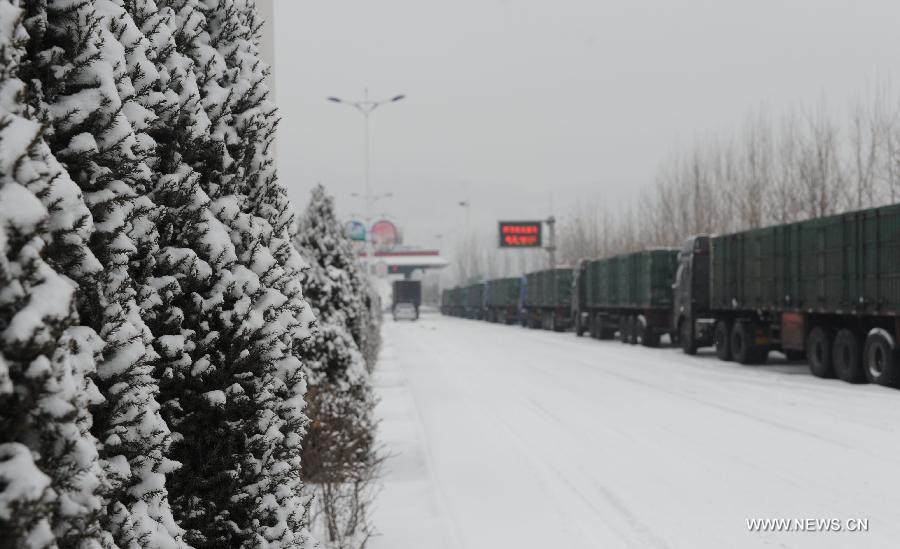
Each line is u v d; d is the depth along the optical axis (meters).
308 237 12.37
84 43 2.95
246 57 4.39
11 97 2.32
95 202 2.96
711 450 10.48
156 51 3.63
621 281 33.78
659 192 50.50
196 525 3.79
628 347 31.62
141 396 3.04
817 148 35.00
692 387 17.53
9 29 2.35
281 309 4.22
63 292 2.30
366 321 18.91
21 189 2.24
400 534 6.65
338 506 6.96
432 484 8.55
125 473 2.94
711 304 24.34
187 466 3.78
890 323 16.38
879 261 15.65
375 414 13.47
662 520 7.25
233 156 4.29
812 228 18.09
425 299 166.25
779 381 18.27
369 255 42.88
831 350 18.11
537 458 10.16
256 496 3.99
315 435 6.92
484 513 7.59
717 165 45.22
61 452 2.33
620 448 10.75
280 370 4.23
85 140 2.87
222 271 3.90
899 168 31.86
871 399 14.86
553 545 6.57
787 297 19.28
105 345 2.82
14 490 2.08
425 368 23.33
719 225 44.38
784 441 10.98
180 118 3.79
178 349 3.60
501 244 59.84
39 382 2.20
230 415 3.97
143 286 3.48
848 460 9.69
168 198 3.72
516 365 24.08
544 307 51.06
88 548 2.46
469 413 14.16
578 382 19.03
